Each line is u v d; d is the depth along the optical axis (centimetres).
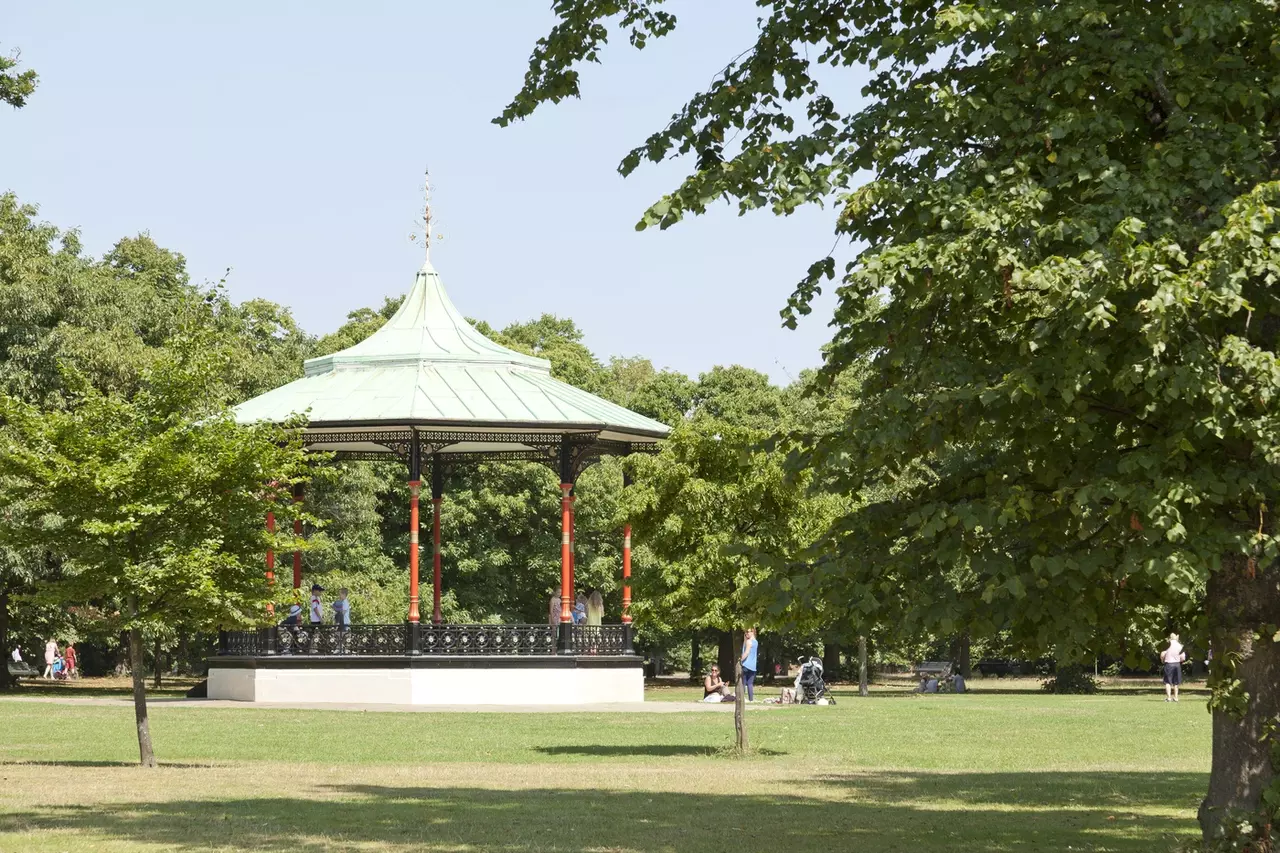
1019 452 1051
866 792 1670
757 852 1161
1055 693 4853
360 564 5284
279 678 3694
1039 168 1022
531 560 5616
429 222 4341
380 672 3662
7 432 2233
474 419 3678
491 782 1770
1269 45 1049
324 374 4050
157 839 1207
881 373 1058
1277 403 898
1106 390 1002
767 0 1220
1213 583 1077
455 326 4188
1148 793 1672
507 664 3672
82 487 1902
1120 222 920
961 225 991
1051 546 1020
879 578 1051
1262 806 1031
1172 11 1046
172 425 1991
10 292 4125
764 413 6556
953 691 5122
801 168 1078
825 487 1084
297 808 1462
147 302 4947
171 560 1908
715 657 6519
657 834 1277
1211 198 982
